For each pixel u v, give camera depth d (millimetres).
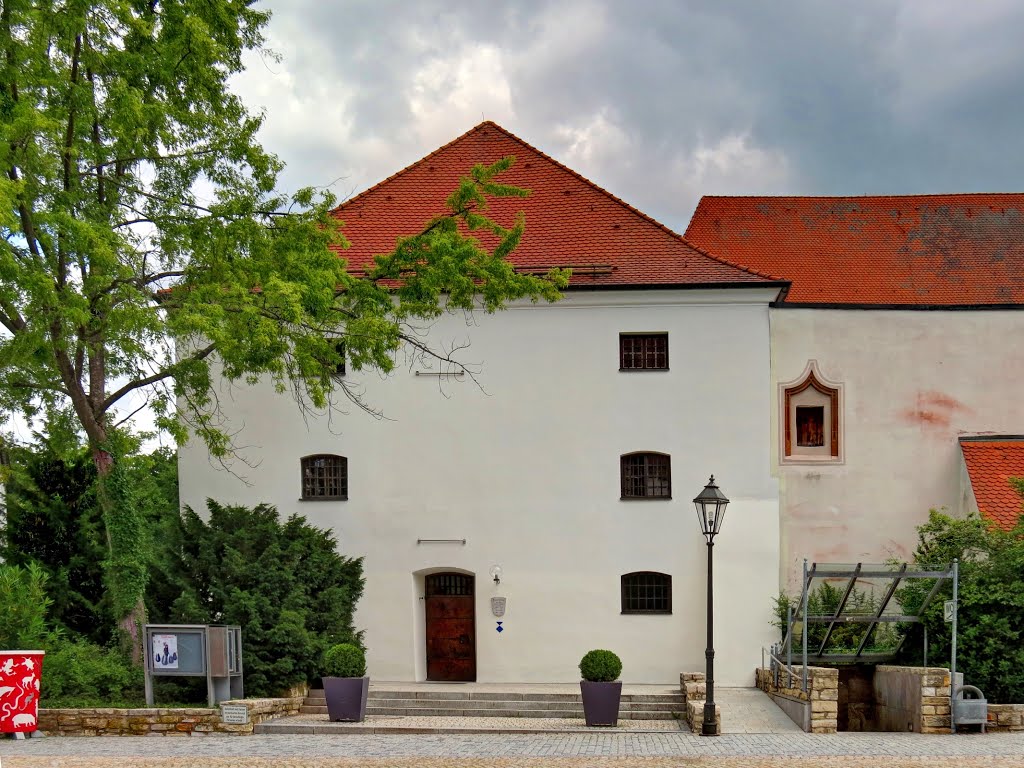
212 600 24078
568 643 27312
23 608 22141
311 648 23547
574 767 16297
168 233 22719
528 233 29422
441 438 28000
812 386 30375
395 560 27844
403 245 23422
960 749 18203
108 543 23906
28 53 20625
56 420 25234
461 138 32062
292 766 16375
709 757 17188
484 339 28094
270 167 23047
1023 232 35906
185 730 20734
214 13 22156
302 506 28219
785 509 30156
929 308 30453
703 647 27016
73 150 21422
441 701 24328
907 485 30219
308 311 22172
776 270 35219
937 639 24125
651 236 29031
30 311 20719
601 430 27719
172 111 21906
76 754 17547
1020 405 30297
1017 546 24078
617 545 27438
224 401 28516
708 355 27656
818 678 21609
